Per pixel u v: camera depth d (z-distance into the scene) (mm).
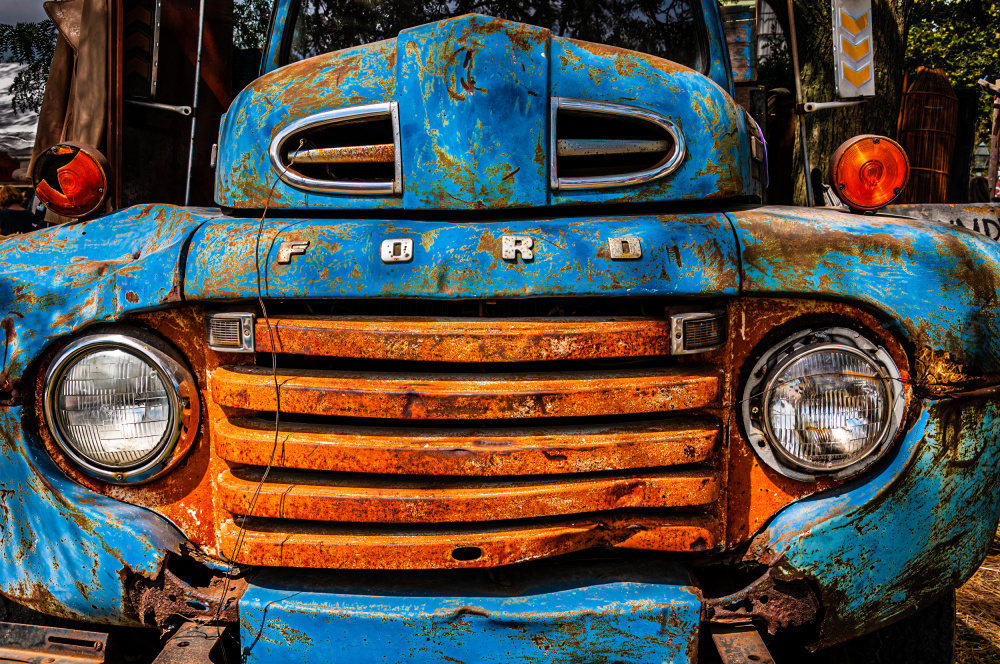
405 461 1230
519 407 1229
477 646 1205
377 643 1210
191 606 1277
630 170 1420
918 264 1296
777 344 1298
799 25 3537
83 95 2219
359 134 1456
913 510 1285
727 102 1486
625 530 1266
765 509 1318
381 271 1263
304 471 1287
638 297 1278
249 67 2518
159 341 1329
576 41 1449
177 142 2324
